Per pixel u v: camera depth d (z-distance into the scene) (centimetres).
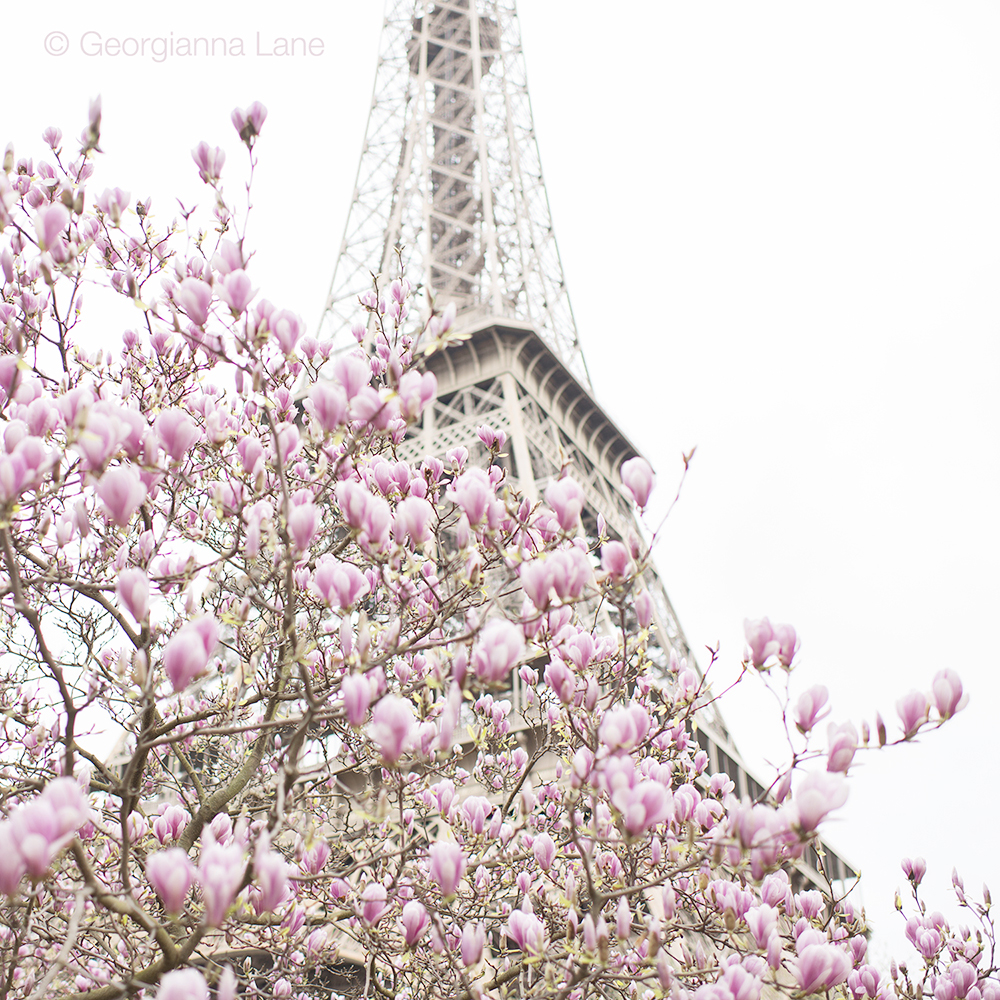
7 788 738
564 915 845
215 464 766
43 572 695
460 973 559
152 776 1025
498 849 877
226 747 1107
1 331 746
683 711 665
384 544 584
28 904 669
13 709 866
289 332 505
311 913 707
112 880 900
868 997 817
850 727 465
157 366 910
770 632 493
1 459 438
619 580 496
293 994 914
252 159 527
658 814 442
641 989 719
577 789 484
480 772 1062
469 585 567
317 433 649
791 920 811
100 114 555
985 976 902
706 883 640
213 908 362
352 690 435
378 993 862
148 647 583
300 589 730
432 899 751
